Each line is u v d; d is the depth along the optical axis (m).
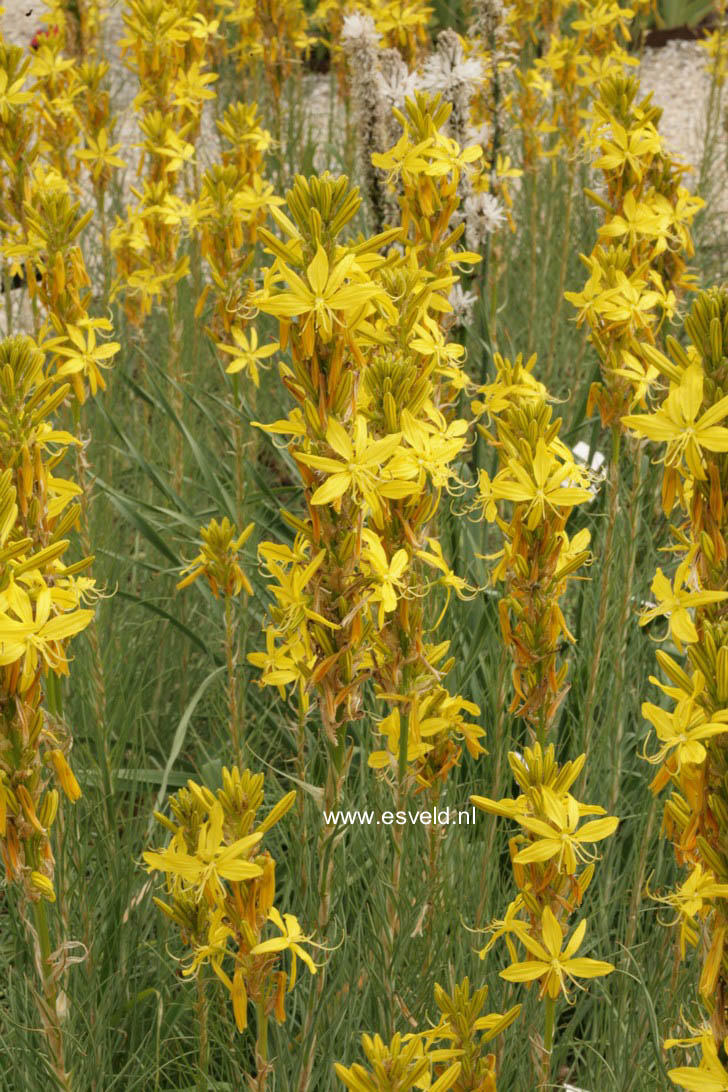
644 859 2.96
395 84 3.54
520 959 2.52
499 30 4.39
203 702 4.28
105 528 4.50
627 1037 2.70
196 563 3.00
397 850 2.20
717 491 1.51
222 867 1.66
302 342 1.64
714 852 1.45
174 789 3.64
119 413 5.70
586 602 3.69
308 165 7.02
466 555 3.80
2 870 2.50
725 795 1.44
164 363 5.58
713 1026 1.51
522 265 7.02
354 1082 1.55
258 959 1.75
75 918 2.80
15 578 1.54
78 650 3.82
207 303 5.95
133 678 4.10
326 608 1.76
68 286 2.99
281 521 4.22
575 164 5.60
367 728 3.27
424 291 2.27
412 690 2.02
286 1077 2.41
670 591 1.62
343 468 1.67
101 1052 2.64
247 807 1.73
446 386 3.18
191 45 4.71
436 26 9.62
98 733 3.24
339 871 2.64
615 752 3.25
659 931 3.04
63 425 4.46
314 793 1.94
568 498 2.04
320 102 10.98
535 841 1.70
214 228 3.53
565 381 5.96
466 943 2.73
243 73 7.50
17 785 1.63
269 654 2.35
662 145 3.18
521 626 2.14
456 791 3.13
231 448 4.62
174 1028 2.87
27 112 3.66
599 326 2.87
